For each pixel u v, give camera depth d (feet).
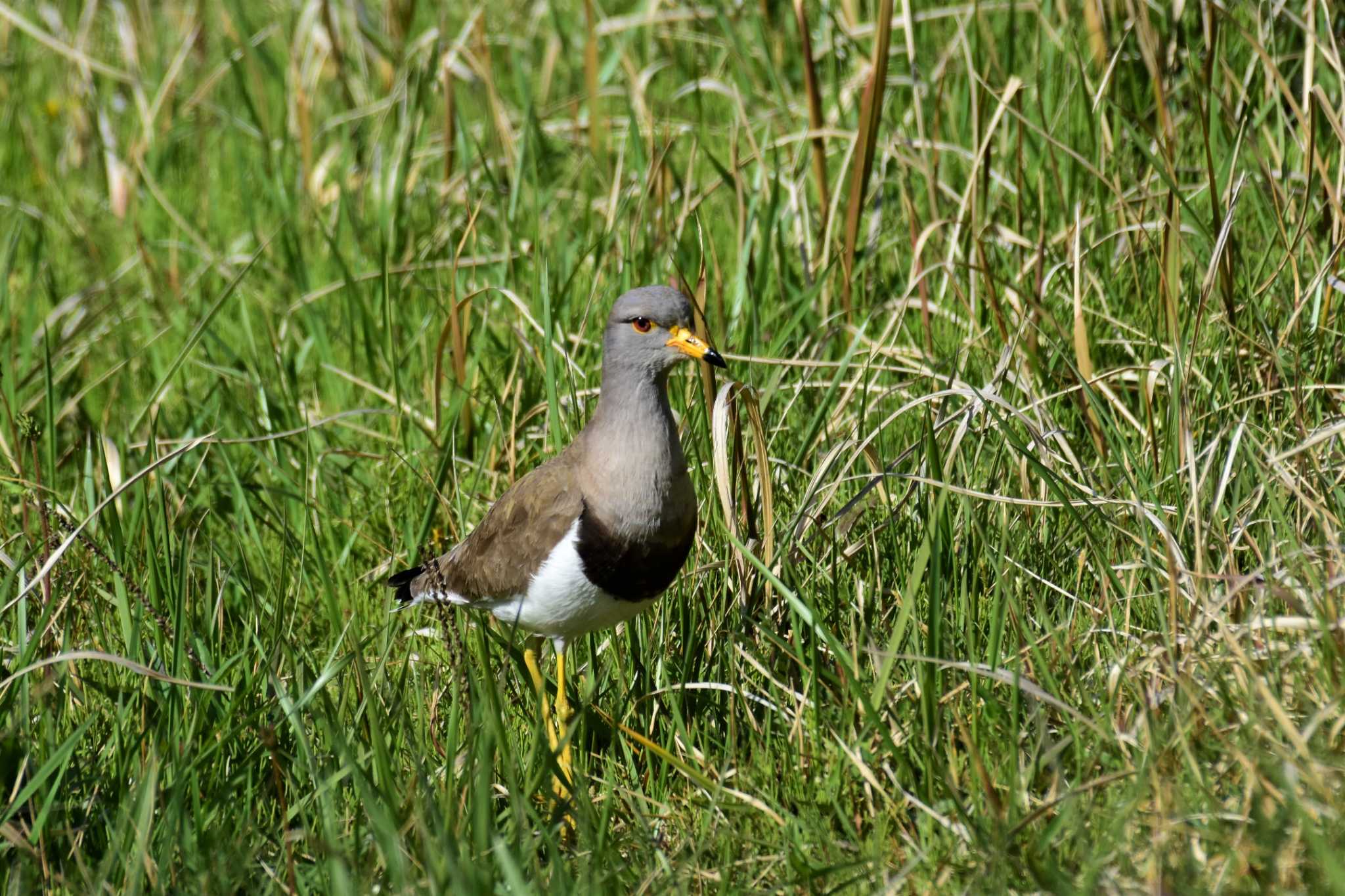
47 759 27.27
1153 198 40.40
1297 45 46.11
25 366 46.52
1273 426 33.37
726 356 37.40
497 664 34.37
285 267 53.98
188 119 66.44
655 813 28.94
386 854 24.32
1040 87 44.42
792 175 46.80
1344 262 37.60
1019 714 28.22
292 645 32.76
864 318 44.37
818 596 32.89
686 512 31.12
